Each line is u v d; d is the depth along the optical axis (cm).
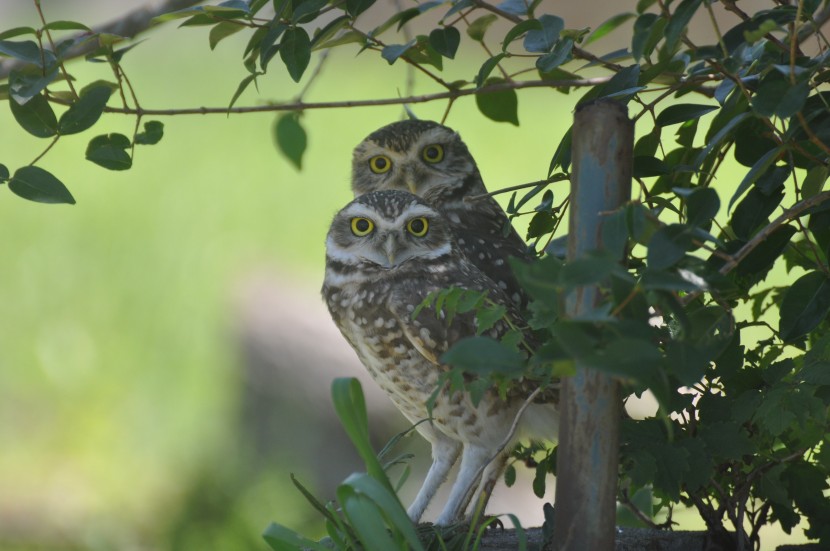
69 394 1827
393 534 539
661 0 518
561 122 2420
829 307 552
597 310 397
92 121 590
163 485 1647
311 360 1666
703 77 567
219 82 2830
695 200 449
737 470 621
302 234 2141
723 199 1705
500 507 1424
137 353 1873
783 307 557
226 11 584
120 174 2359
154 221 2212
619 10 2731
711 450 564
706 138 570
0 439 1747
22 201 2245
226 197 2261
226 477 1633
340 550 557
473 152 2289
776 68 473
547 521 573
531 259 648
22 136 2498
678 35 485
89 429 1759
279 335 1700
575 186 462
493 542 638
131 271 2062
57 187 569
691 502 650
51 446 1736
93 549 1552
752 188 552
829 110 496
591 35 598
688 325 408
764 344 605
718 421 572
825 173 538
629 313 407
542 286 391
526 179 2183
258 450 1653
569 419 474
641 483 553
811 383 546
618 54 594
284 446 1636
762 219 548
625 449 557
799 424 550
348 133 2456
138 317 1955
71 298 2025
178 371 1814
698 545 631
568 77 671
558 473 482
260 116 2597
